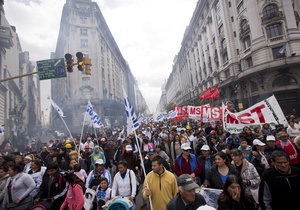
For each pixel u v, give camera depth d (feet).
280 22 87.25
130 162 20.07
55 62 31.32
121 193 13.60
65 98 160.76
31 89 245.04
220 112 41.68
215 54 135.23
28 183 14.19
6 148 51.49
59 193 14.17
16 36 139.64
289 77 85.20
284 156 9.05
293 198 8.91
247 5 97.50
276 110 24.70
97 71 151.84
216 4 131.23
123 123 200.34
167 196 11.59
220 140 24.36
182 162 16.39
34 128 232.73
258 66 88.63
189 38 206.18
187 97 227.40
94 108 143.13
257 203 12.30
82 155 29.30
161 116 68.44
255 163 15.37
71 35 149.28
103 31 177.47
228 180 8.64
